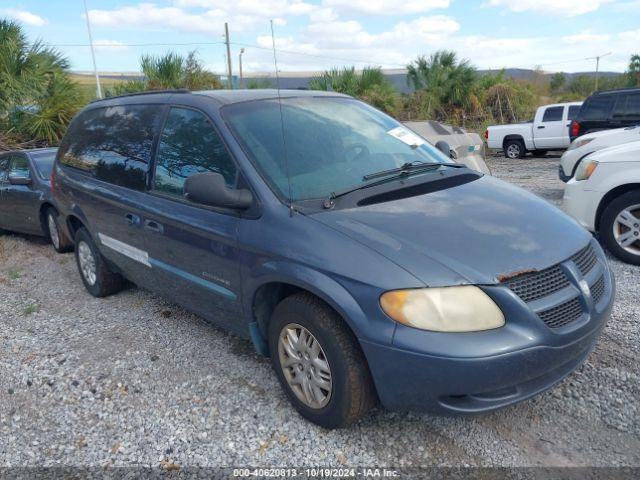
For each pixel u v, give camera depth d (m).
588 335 2.79
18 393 3.70
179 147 3.86
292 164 3.37
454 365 2.47
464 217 3.00
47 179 7.66
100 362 4.04
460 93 21.72
